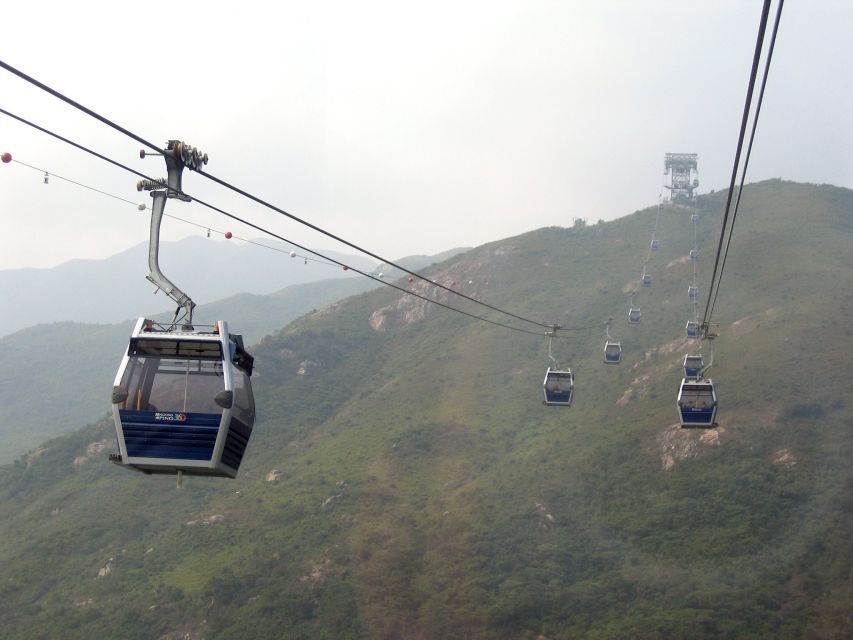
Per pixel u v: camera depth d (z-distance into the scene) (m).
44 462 117.25
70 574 82.56
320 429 123.38
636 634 60.94
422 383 128.00
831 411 85.12
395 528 84.06
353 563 77.88
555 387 45.50
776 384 91.56
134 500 99.19
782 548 69.62
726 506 77.06
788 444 82.31
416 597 71.81
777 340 101.19
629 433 94.06
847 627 58.56
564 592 69.19
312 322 170.00
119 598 75.31
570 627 64.94
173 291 15.74
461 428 108.44
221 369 15.16
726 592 65.25
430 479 96.06
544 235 181.88
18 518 102.25
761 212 169.75
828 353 95.12
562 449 95.88
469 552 77.44
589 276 156.25
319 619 69.19
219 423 14.84
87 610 73.69
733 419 88.25
